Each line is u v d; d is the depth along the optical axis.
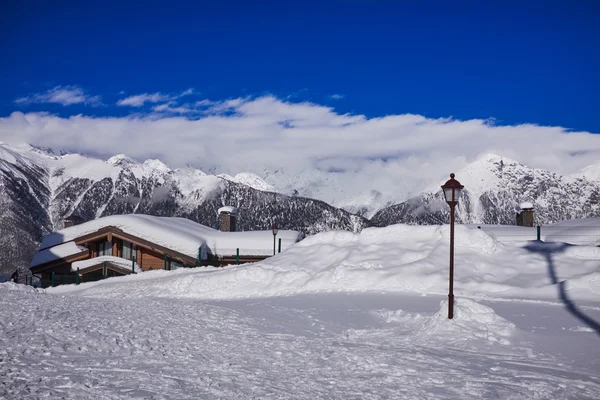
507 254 24.73
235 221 61.47
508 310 17.19
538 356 11.51
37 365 8.99
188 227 55.62
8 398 7.05
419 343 12.86
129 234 47.91
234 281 26.91
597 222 37.88
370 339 13.50
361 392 8.51
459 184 14.92
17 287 26.45
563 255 24.22
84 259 48.88
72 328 12.18
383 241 27.75
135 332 12.54
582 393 8.77
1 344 10.29
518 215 46.72
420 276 23.05
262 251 51.09
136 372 8.99
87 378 8.37
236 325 15.09
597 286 20.05
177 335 12.78
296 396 8.11
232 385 8.53
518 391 8.79
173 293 27.19
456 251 25.17
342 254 27.53
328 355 11.35
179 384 8.38
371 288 23.03
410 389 8.76
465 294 20.80
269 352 11.50
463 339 12.91
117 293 29.56
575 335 13.38
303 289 24.25
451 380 9.39
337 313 17.69
